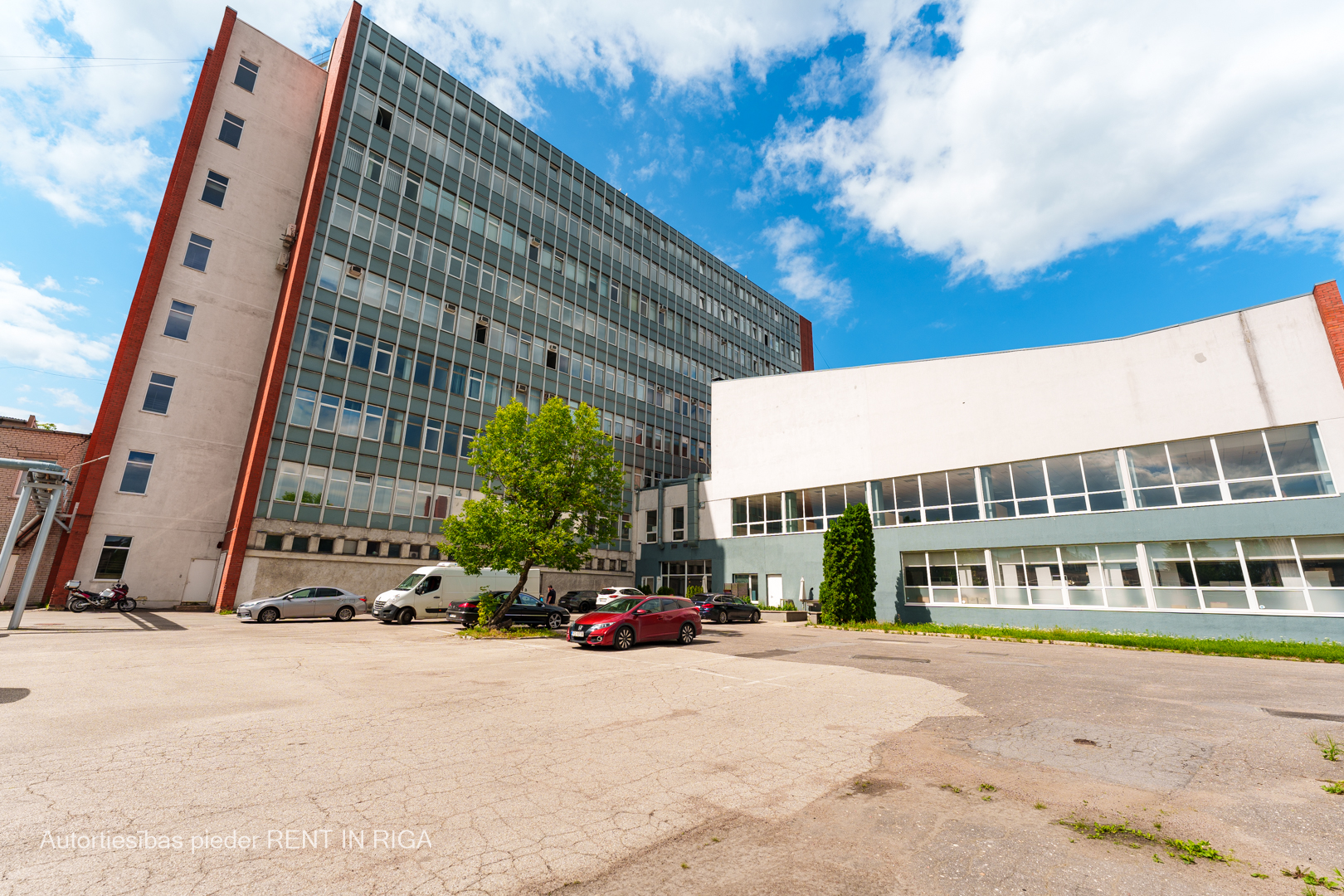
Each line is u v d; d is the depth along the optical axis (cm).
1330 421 1767
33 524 2520
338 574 2942
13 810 426
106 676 977
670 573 3972
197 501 2866
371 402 3209
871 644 1720
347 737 644
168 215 2958
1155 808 452
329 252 3172
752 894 327
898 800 475
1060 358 2350
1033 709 804
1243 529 1855
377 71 3553
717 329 5747
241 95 3278
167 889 324
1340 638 1662
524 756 587
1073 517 2217
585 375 4428
